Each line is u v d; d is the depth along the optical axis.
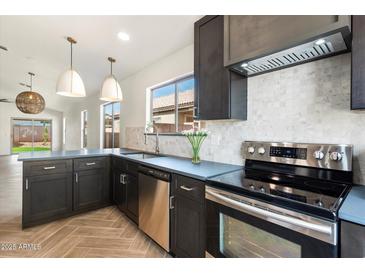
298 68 1.60
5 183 4.45
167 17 2.21
